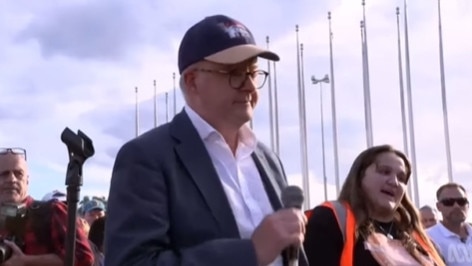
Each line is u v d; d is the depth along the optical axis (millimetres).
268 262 2338
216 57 2629
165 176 2555
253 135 2871
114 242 2422
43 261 4461
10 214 4586
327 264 4578
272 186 2834
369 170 4879
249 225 2639
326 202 4836
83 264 4660
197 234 2510
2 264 4391
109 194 2547
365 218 4742
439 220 8242
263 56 2697
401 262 4645
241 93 2695
